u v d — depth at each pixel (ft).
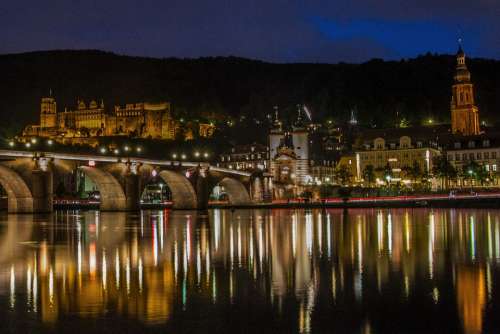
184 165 584.40
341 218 366.63
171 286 111.55
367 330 80.74
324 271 128.16
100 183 513.45
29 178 426.92
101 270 131.54
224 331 80.59
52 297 101.65
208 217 409.90
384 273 124.36
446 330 80.28
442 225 278.46
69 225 307.78
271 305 95.09
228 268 133.90
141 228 280.72
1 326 83.30
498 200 567.18
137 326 82.84
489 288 106.63
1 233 245.24
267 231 252.21
